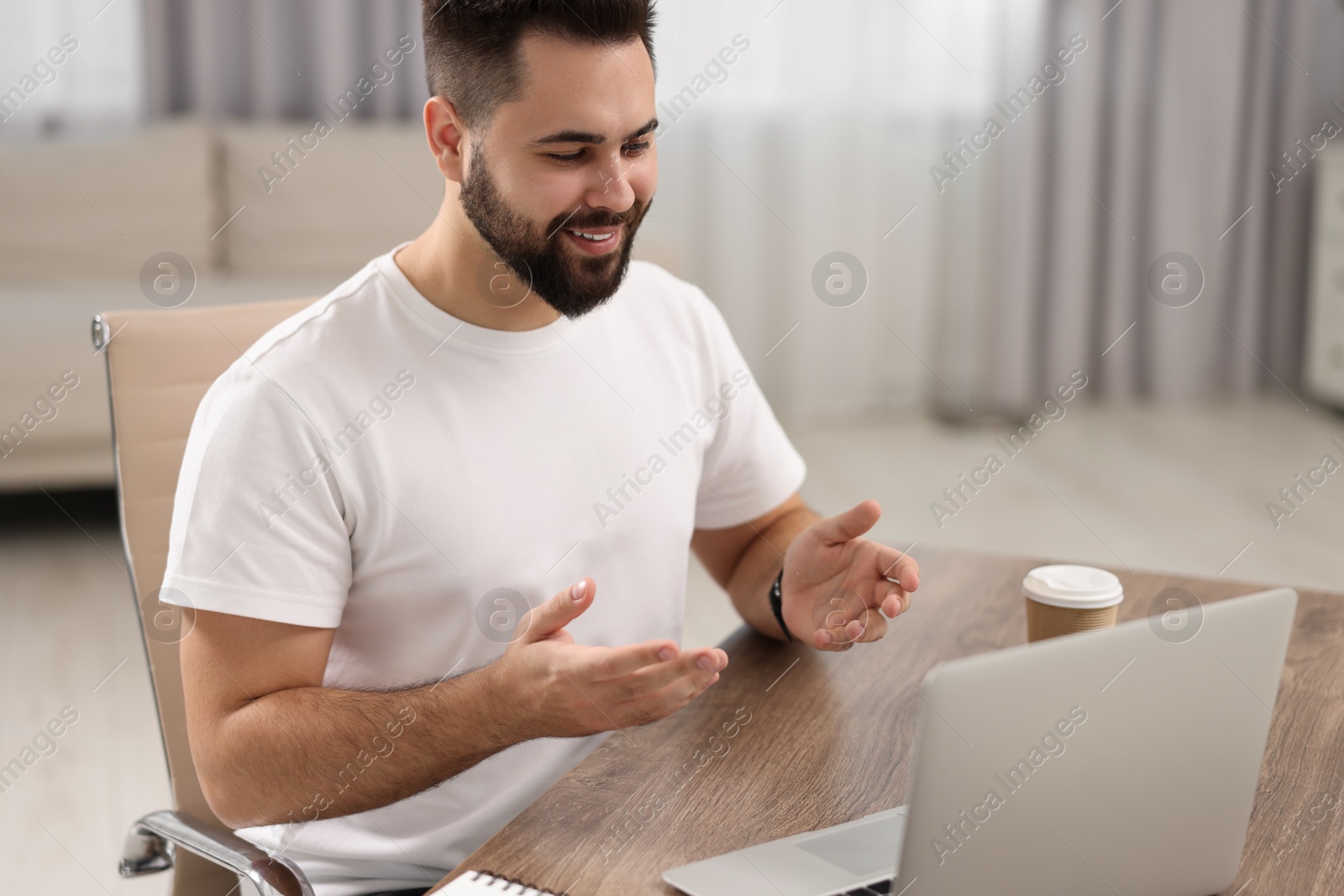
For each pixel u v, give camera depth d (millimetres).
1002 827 663
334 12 3580
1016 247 3949
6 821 1842
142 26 3469
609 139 969
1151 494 3311
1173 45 3941
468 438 1044
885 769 893
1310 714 966
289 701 944
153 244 3369
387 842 1055
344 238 3537
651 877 758
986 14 3859
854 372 4148
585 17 940
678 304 1228
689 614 2531
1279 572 2736
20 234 3264
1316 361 4031
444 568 1025
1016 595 1200
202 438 991
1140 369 4250
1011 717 646
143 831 975
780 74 3867
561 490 1079
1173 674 687
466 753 901
